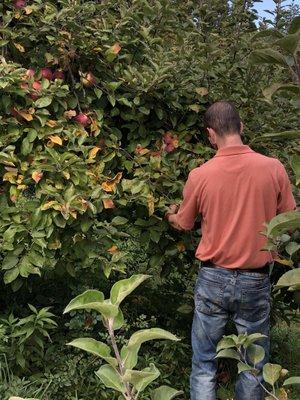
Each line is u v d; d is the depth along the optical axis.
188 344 3.78
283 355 4.14
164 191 3.29
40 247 2.94
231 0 4.07
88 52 3.28
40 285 4.14
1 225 2.96
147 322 3.63
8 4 3.24
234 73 3.72
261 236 2.66
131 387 1.36
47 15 3.20
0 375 3.05
